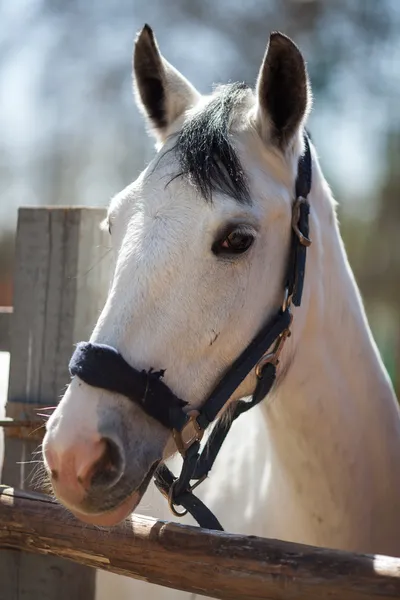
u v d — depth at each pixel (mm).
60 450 1395
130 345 1498
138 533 1400
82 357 1466
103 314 1539
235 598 1271
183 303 1525
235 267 1581
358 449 1894
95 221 2014
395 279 12016
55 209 2021
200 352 1563
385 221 12234
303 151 1788
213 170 1565
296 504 1868
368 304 12031
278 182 1705
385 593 1134
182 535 1352
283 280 1715
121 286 1532
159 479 1678
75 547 1477
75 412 1429
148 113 1944
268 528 1946
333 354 1876
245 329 1627
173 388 1537
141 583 2072
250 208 1592
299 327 1767
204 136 1599
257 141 1697
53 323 2010
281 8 13109
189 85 1911
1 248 17547
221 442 1730
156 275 1516
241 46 13555
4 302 15469
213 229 1537
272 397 1834
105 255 2025
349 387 1903
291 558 1225
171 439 1600
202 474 1688
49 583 1759
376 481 1955
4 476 1997
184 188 1560
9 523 1567
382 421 1978
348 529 1867
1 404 2580
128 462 1448
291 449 1854
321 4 12703
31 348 2031
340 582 1169
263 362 1675
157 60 1907
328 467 1854
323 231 1876
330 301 1875
